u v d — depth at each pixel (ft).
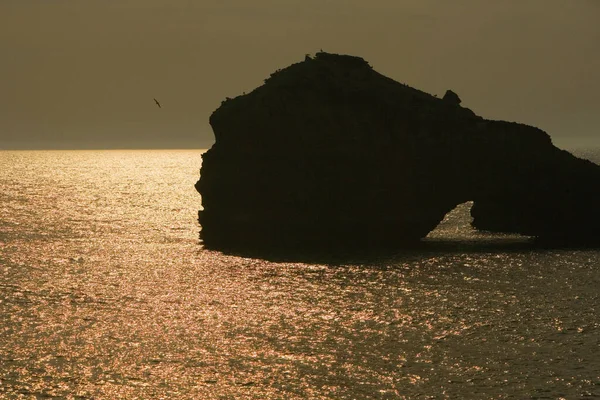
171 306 274.36
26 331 238.48
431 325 247.70
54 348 221.87
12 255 381.60
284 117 418.31
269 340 232.12
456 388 191.11
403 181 415.44
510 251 388.37
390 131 421.59
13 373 200.85
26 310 264.93
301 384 194.80
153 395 188.24
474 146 423.64
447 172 419.54
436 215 418.92
